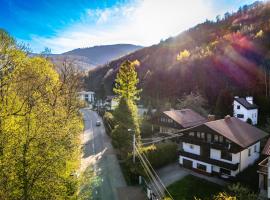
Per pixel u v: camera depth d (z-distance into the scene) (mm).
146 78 102250
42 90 22203
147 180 29203
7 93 16750
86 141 48688
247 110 55500
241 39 85438
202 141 31234
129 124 36938
